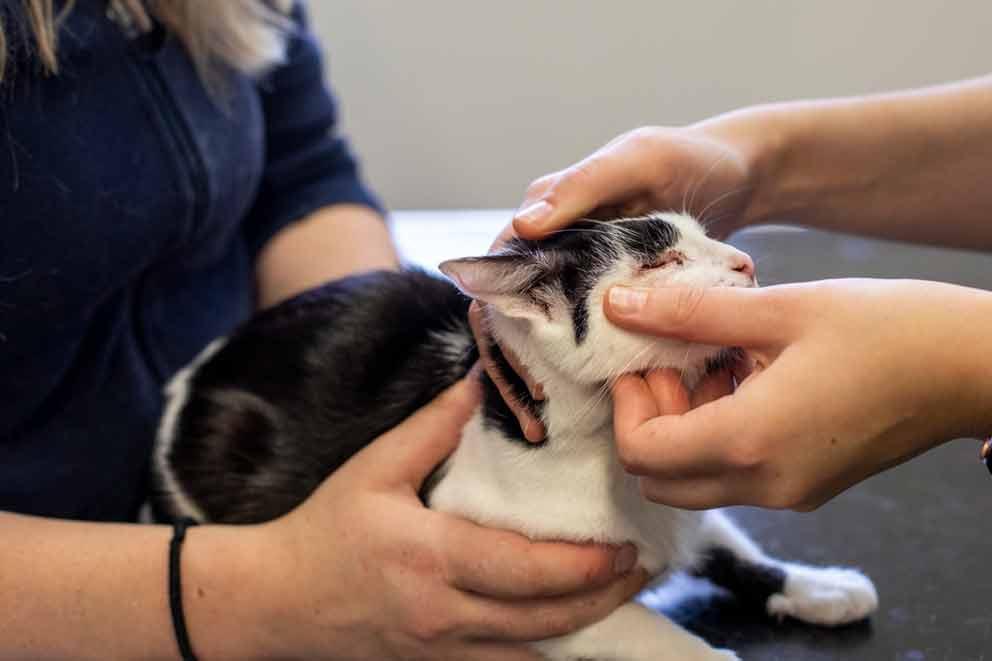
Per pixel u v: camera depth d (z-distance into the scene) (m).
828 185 1.13
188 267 1.32
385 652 0.93
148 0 1.19
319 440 1.14
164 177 1.14
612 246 0.96
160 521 1.21
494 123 2.25
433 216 2.36
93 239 1.08
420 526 0.89
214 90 1.24
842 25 2.07
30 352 1.09
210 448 1.19
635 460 0.75
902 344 0.68
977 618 0.96
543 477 0.95
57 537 0.97
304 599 0.92
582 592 0.90
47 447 1.18
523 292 0.91
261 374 1.19
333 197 1.54
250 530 0.98
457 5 2.16
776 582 1.03
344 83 2.26
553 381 0.93
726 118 1.07
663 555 0.96
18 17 1.01
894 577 1.04
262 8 1.41
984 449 0.72
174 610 0.93
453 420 1.04
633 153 0.96
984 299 0.70
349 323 1.19
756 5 2.07
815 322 0.71
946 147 1.11
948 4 2.03
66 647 0.94
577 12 2.12
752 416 0.69
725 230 1.12
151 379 1.33
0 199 1.01
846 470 0.71
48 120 1.04
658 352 0.87
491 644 0.92
